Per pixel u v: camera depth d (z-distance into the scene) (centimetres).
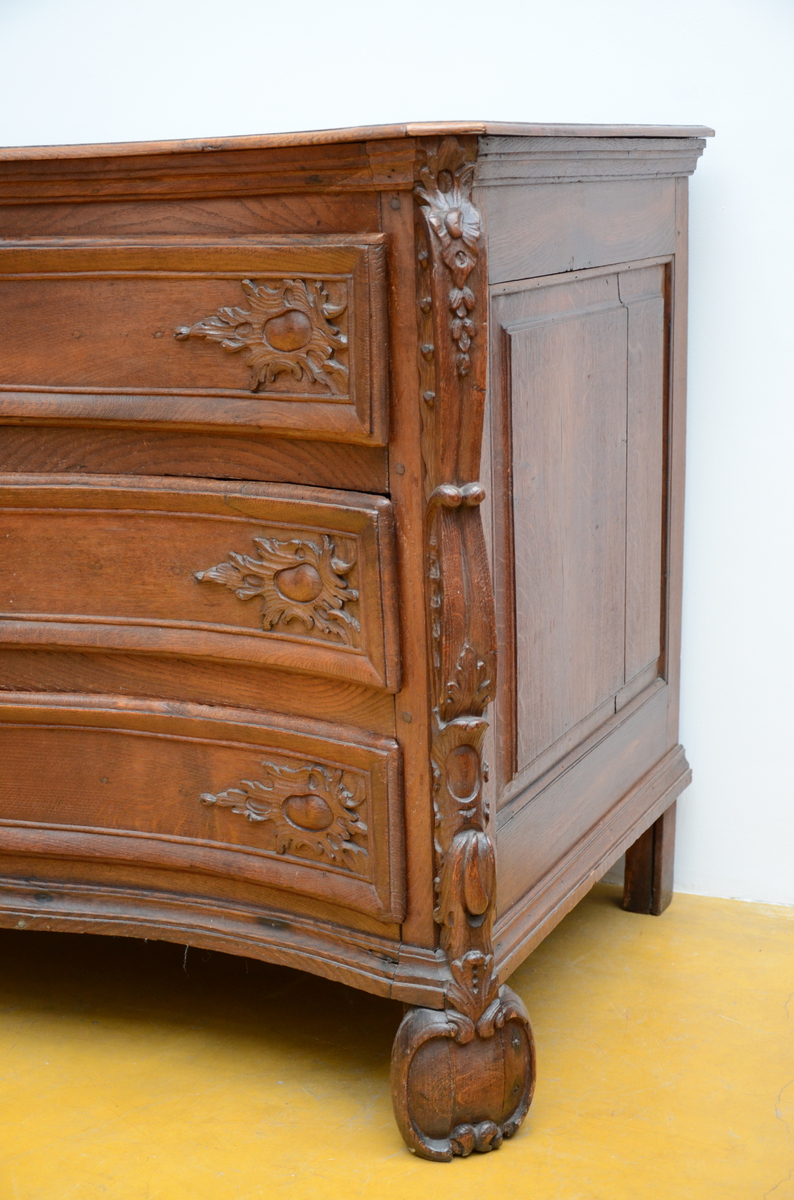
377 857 128
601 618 156
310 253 116
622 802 166
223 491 127
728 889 192
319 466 124
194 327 123
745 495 179
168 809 140
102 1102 140
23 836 145
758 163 170
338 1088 142
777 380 175
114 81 196
